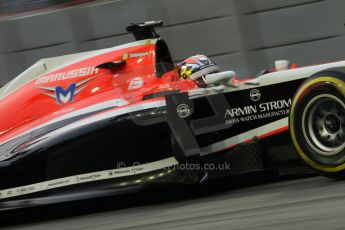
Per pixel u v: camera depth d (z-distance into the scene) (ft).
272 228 35.35
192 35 104.01
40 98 61.26
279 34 100.89
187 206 50.88
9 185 57.88
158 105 56.49
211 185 61.77
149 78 59.36
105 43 106.11
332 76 48.03
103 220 51.19
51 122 59.00
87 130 56.85
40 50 107.04
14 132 60.34
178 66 63.26
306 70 55.88
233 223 38.81
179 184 54.95
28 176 57.57
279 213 39.47
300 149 50.01
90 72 60.85
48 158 57.26
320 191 45.39
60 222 55.01
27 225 57.36
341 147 47.57
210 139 57.47
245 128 57.26
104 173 56.34
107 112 57.36
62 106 60.34
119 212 54.85
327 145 48.73
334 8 99.04
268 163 56.85
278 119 56.29
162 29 105.09
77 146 56.80
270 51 101.60
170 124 55.21
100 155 56.44
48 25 107.04
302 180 54.85
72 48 107.04
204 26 103.45
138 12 104.73
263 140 56.75
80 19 106.22
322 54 100.27
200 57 62.59
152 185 55.11
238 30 102.17
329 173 48.39
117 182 55.93
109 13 105.60
